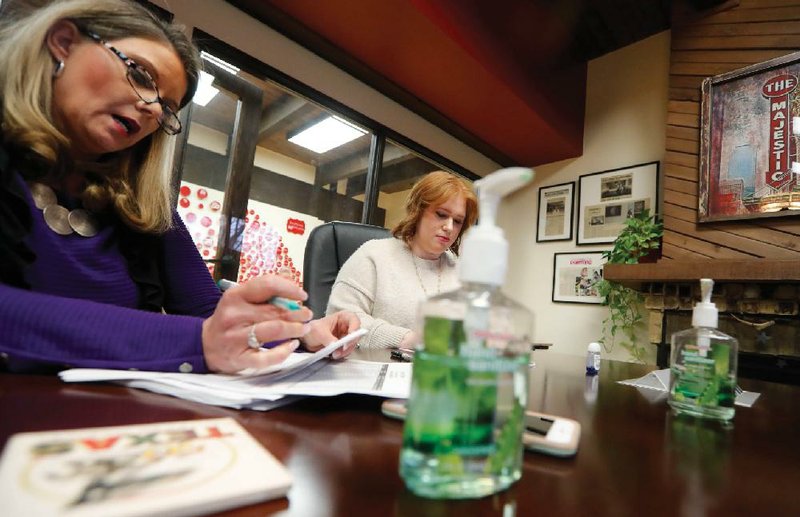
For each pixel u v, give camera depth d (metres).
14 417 0.24
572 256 2.99
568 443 0.28
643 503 0.21
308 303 1.28
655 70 2.78
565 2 2.50
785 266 1.76
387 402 0.35
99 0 0.56
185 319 0.42
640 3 2.50
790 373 1.92
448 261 1.42
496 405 0.21
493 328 0.21
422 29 1.99
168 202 0.71
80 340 0.37
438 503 0.19
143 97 0.58
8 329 0.36
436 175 1.37
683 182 2.25
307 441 0.26
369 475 0.22
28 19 0.54
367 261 1.30
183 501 0.15
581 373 0.79
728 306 2.08
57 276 0.53
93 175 0.61
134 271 0.63
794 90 1.94
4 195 0.48
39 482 0.15
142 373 0.36
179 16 1.68
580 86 3.08
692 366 0.47
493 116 2.71
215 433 0.22
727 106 2.13
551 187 3.19
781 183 1.93
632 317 2.58
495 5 2.28
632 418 0.42
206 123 1.91
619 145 2.89
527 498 0.21
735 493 0.24
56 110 0.55
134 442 0.20
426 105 2.64
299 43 2.09
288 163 2.47
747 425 0.43
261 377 0.40
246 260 2.25
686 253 2.19
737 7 2.19
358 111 2.38
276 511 0.17
